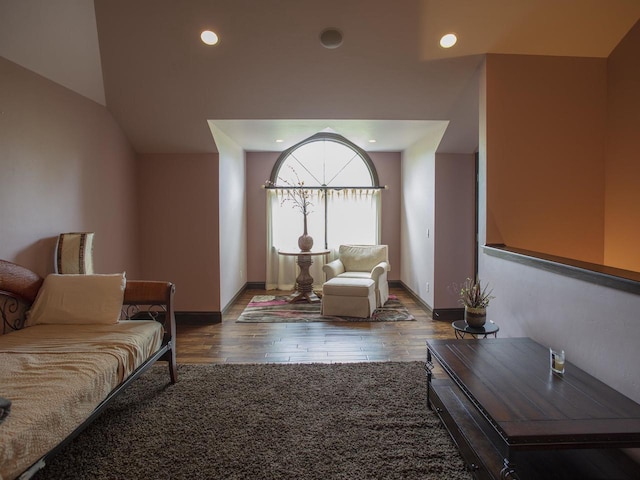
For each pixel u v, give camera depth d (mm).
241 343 3775
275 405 2510
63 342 2277
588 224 3154
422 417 2359
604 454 1691
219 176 4453
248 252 6348
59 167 2992
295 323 4430
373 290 4820
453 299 4613
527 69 3107
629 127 2963
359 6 2754
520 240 3139
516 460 1649
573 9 2773
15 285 2535
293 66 3238
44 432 1513
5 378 1793
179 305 4484
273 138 5152
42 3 2438
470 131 4125
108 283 2730
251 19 2844
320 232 6375
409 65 3230
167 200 4430
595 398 1641
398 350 3568
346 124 4352
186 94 3537
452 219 4594
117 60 3174
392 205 6352
